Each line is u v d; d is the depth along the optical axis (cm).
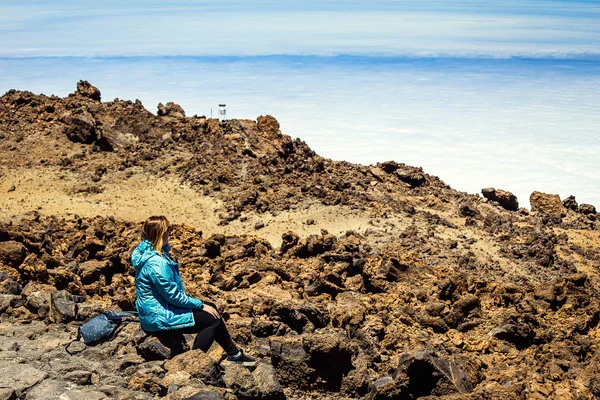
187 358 1000
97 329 1108
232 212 3969
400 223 3950
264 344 1266
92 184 4241
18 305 1339
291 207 4069
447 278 1927
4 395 898
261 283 1850
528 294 1828
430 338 1509
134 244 2291
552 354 1391
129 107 4981
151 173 4447
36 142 4728
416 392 1072
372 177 4847
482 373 1263
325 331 1391
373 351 1338
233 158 4622
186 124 4991
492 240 3903
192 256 2159
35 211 3750
